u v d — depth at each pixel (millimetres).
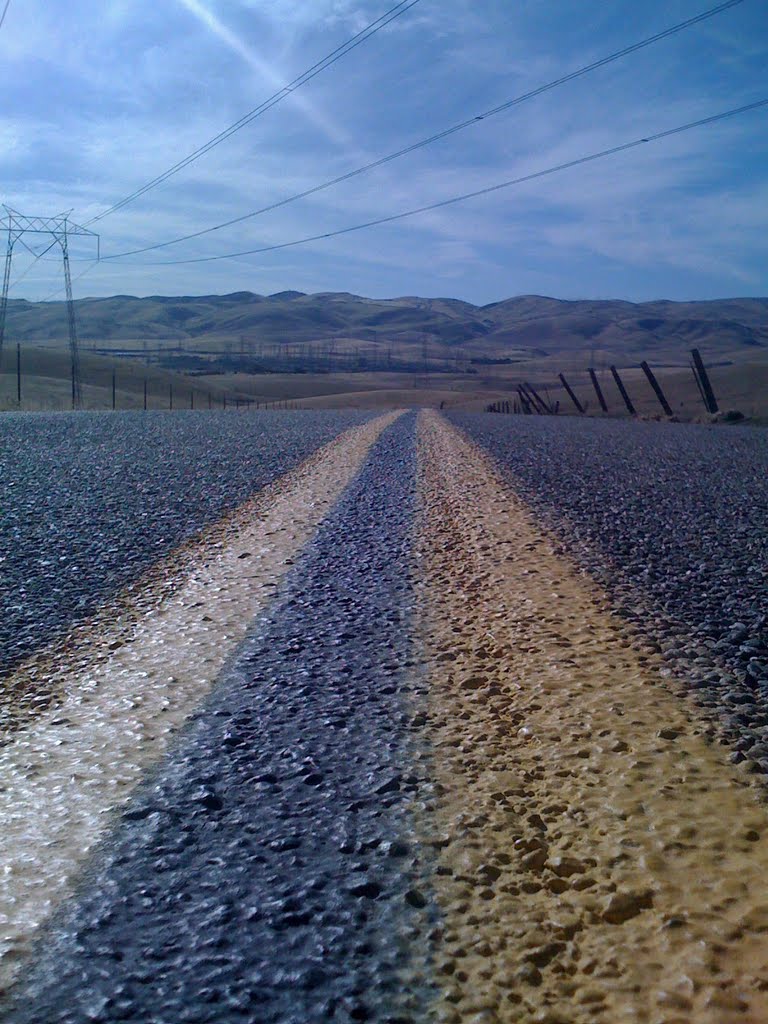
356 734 6230
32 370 113438
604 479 22938
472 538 14047
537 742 6031
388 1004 3473
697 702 6648
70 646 8445
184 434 38344
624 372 173875
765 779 5312
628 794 5160
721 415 51438
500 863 4496
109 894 4223
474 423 50938
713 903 4059
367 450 31953
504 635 8633
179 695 7055
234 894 4219
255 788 5367
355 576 11469
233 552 12969
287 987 3564
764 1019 3328
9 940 3885
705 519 16297
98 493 19219
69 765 5762
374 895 4219
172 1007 3453
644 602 9820
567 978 3637
